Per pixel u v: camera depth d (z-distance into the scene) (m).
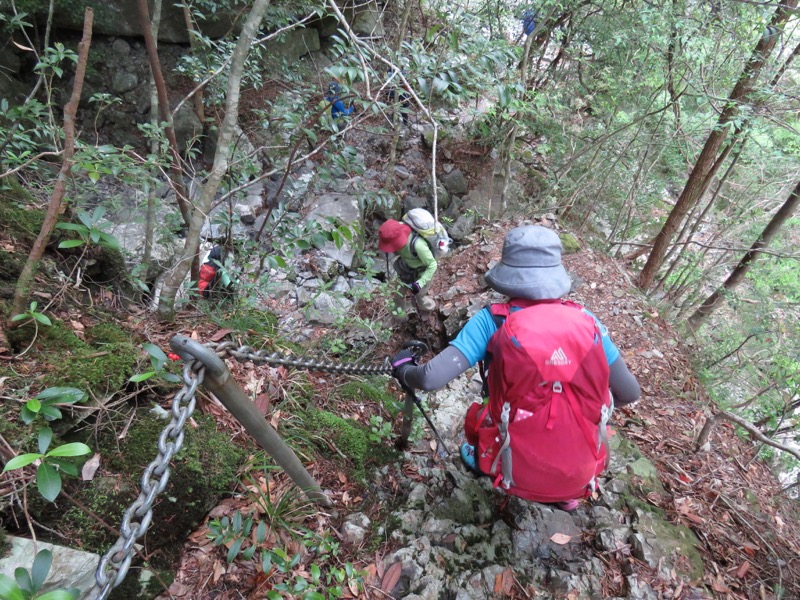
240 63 2.11
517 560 2.20
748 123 4.62
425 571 2.01
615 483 2.64
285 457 1.75
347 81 2.47
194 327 2.88
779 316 5.94
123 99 6.30
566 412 1.65
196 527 1.90
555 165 8.52
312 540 1.98
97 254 2.83
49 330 2.12
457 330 4.31
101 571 0.83
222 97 4.57
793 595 2.29
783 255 5.39
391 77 2.13
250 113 6.69
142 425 1.93
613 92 6.88
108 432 1.85
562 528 2.36
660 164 8.23
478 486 2.52
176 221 3.33
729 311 7.57
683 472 2.98
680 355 4.55
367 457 2.60
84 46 1.56
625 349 4.39
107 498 1.68
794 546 2.63
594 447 1.74
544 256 1.71
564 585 2.10
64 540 1.55
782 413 4.18
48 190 2.88
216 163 2.33
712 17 4.75
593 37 6.36
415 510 2.31
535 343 1.61
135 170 2.35
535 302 1.73
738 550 2.46
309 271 6.31
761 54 4.60
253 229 5.99
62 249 2.67
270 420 2.45
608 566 2.21
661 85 6.02
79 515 1.60
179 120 6.27
